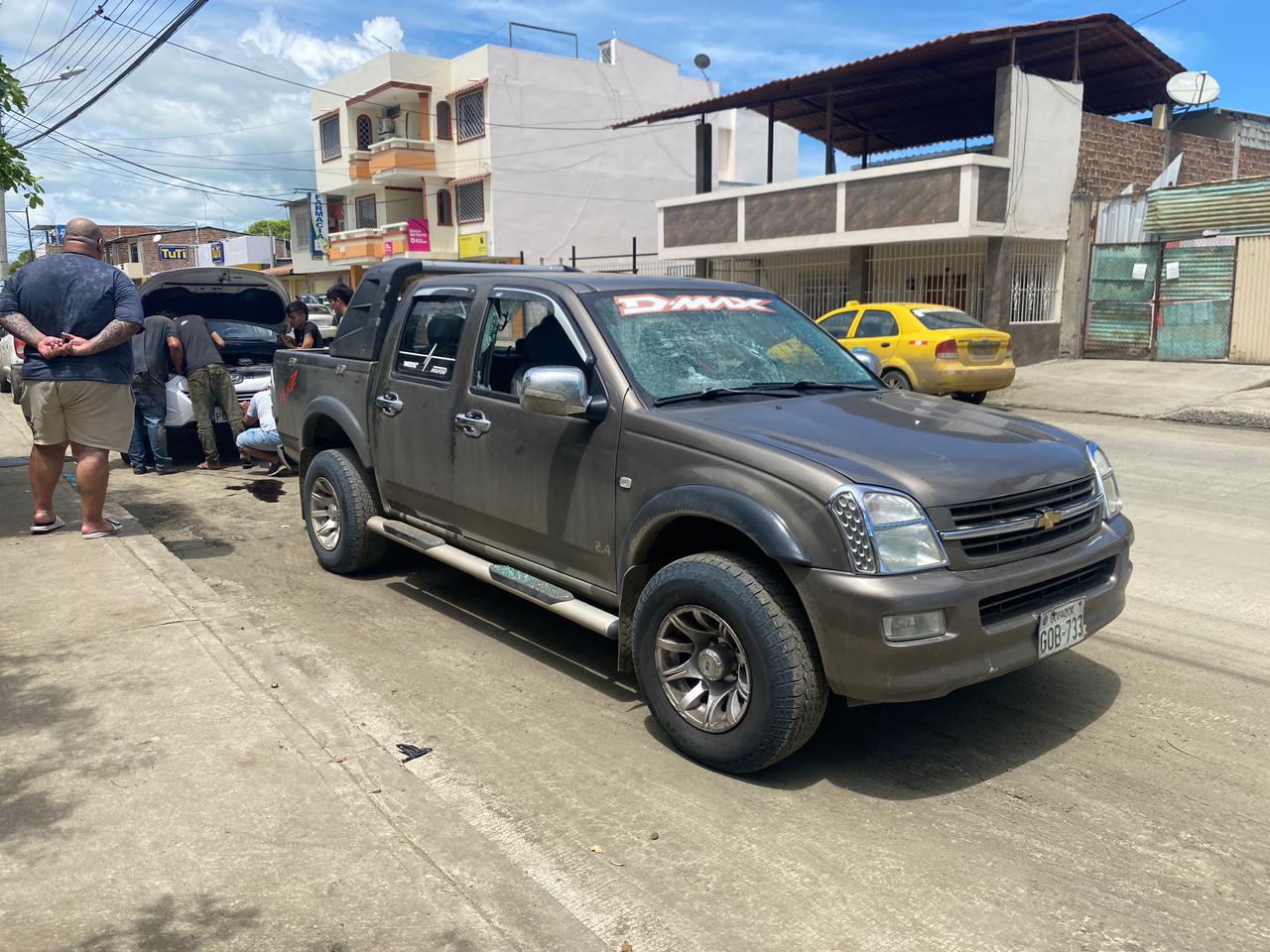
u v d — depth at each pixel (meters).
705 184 23.02
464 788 3.47
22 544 6.07
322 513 6.20
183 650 4.36
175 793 3.17
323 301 36.44
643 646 3.74
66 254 6.03
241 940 2.48
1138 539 6.77
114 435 6.16
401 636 5.04
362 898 2.67
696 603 3.52
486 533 4.77
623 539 3.92
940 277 18.73
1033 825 3.24
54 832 2.94
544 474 4.29
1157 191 17.59
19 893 2.64
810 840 3.15
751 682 3.35
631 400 3.95
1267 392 13.91
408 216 40.44
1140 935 2.67
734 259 22.78
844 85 20.56
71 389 5.94
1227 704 4.16
